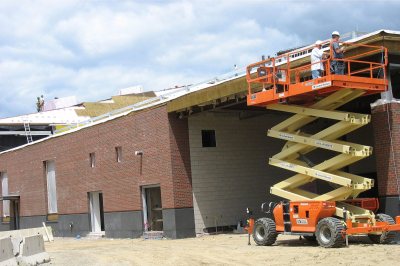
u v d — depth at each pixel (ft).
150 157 85.97
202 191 83.82
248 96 63.72
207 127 86.12
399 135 57.52
